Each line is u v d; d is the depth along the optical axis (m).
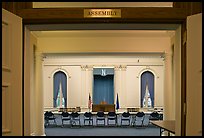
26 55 3.49
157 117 13.87
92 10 3.28
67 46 9.66
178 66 3.48
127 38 9.60
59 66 17.61
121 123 13.91
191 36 2.81
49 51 9.68
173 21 3.27
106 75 17.92
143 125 13.70
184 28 3.25
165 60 9.54
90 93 17.58
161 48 9.60
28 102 3.57
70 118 13.69
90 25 3.46
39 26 3.48
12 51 2.90
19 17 3.04
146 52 9.65
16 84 2.96
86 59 17.53
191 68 2.80
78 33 9.03
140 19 3.27
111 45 9.60
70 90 17.61
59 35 9.32
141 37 9.56
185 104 3.10
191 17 2.82
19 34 3.03
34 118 9.31
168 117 9.24
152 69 17.58
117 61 17.59
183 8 3.24
